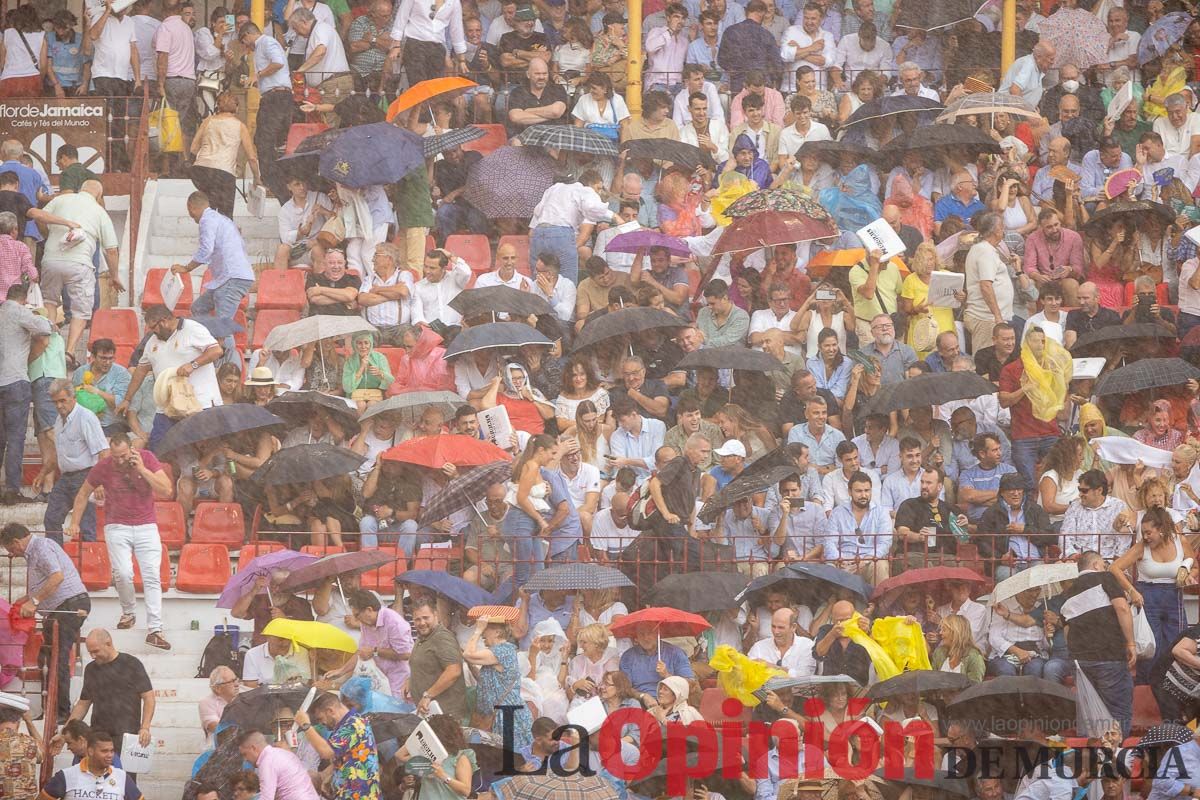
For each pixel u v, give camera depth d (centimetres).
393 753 5416
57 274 7631
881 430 6862
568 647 5931
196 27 9150
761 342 7381
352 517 6469
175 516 6500
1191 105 8706
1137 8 9012
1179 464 6675
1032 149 8562
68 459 6469
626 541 6444
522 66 8744
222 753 5316
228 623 6275
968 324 7656
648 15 9056
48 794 5381
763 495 6519
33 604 5888
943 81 9006
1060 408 6981
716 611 6112
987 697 5628
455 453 6388
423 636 5719
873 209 8138
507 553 6275
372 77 8738
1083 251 8050
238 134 8162
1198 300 7706
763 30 8862
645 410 7056
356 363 7131
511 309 7281
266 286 7738
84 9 8919
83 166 8462
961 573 6053
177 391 6750
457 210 8150
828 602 6088
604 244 7881
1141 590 6134
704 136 8456
